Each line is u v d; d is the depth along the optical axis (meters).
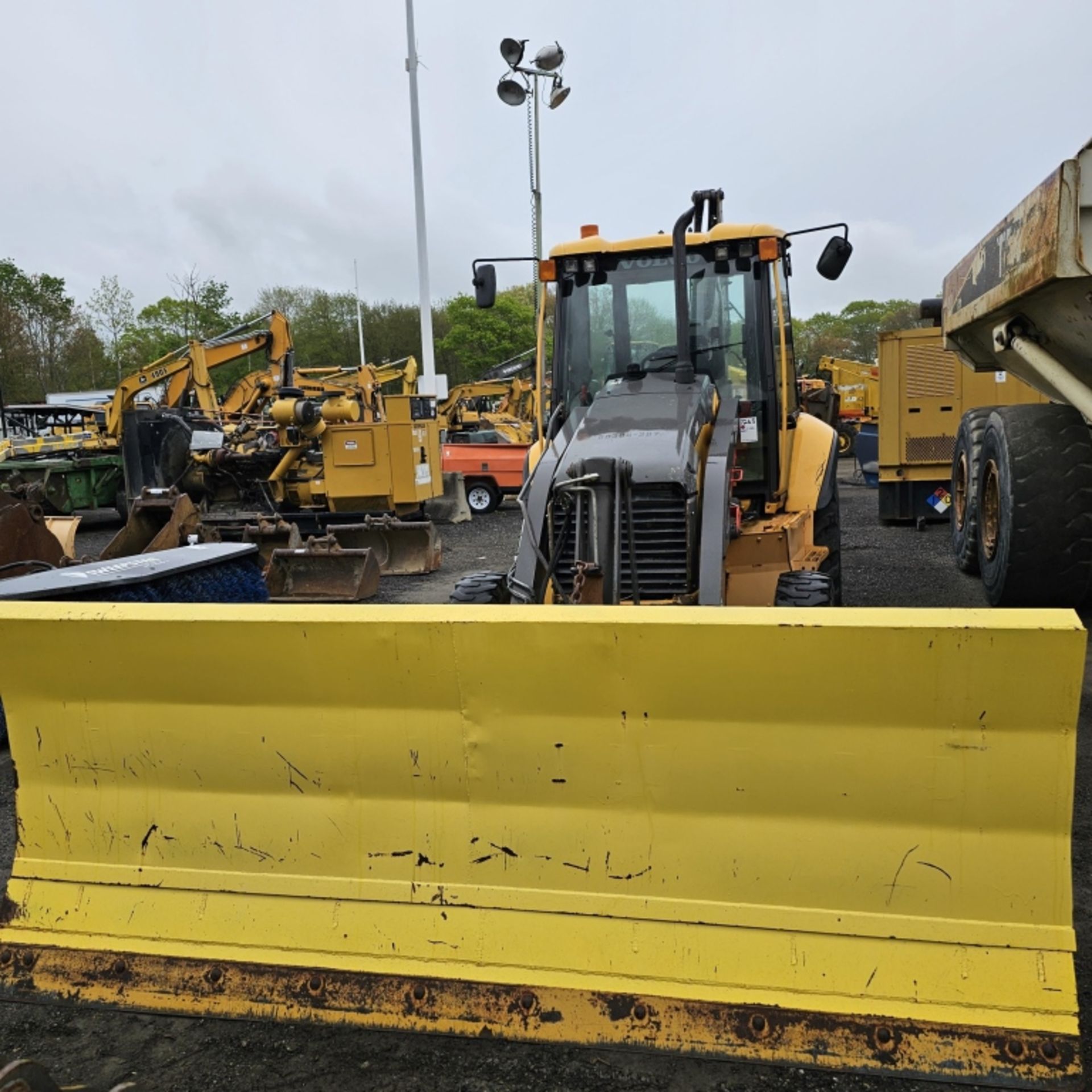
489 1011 2.28
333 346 52.94
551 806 2.37
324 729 2.46
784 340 5.23
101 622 2.50
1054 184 3.71
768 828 2.25
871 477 17.03
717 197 5.23
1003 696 2.09
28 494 6.66
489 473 16.77
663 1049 2.18
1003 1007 2.08
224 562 5.36
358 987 2.37
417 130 19.73
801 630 2.16
